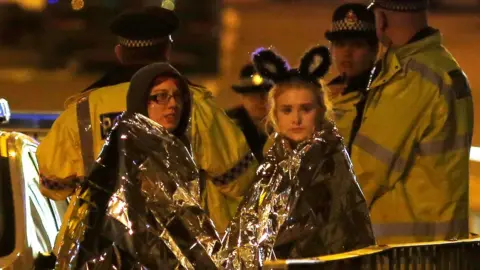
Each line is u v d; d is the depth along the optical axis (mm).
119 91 17078
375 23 18875
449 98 17641
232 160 17125
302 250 13383
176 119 14836
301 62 14219
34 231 16734
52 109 74125
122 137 13758
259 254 13430
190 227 13555
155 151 13750
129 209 13383
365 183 17438
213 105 17359
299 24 93188
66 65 86750
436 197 17609
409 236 17625
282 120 14023
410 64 17656
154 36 17312
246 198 14047
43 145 17000
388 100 17516
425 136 17609
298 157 13578
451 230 17641
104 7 85500
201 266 13398
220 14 82438
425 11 18156
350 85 19078
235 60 80688
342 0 99938
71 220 13703
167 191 13609
